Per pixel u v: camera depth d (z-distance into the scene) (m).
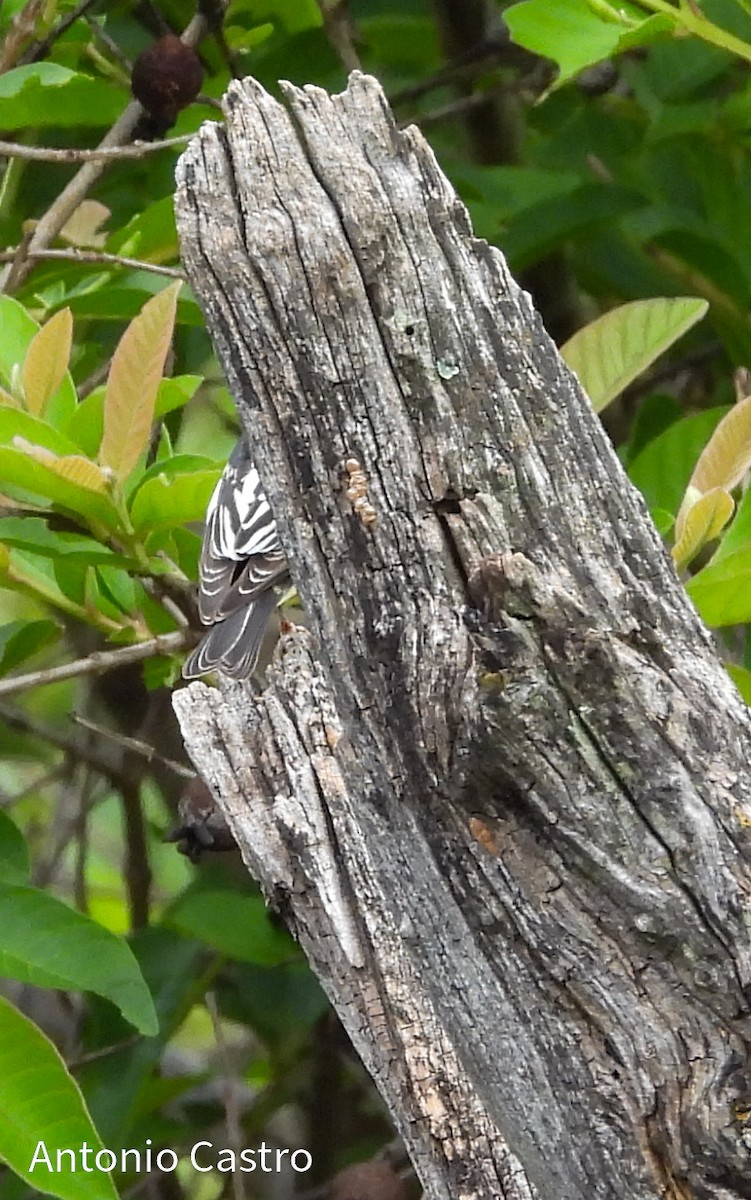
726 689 1.26
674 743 1.24
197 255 1.29
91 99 1.71
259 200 1.29
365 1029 1.33
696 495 1.48
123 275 1.70
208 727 1.38
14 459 1.47
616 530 1.27
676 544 1.46
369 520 1.27
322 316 1.28
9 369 1.56
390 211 1.28
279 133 1.30
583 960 1.25
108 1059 1.72
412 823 1.27
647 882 1.24
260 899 1.67
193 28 1.71
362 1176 1.52
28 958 1.49
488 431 1.27
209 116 1.77
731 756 1.25
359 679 1.27
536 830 1.25
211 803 1.49
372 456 1.27
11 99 1.69
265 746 1.38
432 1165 1.32
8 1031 1.46
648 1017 1.25
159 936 1.74
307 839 1.35
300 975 1.76
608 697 1.24
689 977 1.24
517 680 1.24
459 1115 1.32
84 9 1.70
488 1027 1.28
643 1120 1.25
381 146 1.29
